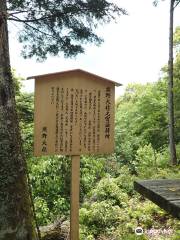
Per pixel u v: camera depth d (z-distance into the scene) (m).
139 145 14.79
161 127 15.90
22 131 7.51
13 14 6.24
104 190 8.12
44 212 7.14
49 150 4.31
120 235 6.27
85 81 4.45
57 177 7.64
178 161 12.63
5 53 3.50
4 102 3.42
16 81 8.45
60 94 4.36
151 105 16.47
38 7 6.59
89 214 7.04
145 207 7.08
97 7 6.59
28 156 7.61
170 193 2.79
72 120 4.40
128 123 17.78
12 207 3.34
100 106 4.50
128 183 9.21
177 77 13.11
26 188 3.54
